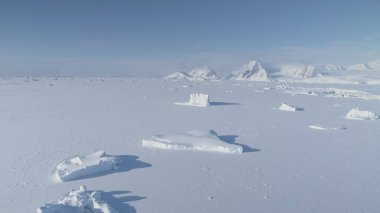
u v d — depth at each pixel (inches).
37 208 548.7
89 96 2576.3
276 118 1589.6
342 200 616.4
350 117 1631.4
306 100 2667.3
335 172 772.0
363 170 788.6
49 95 2603.3
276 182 702.5
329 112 1867.6
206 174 742.5
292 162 844.6
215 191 648.4
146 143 975.0
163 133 1163.9
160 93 3093.0
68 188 653.9
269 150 959.0
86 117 1502.2
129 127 1270.9
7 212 556.1
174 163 816.3
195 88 4308.6
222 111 1824.6
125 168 776.3
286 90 4119.1
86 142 1016.9
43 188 655.1
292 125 1391.5
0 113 1598.2
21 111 1670.8
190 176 727.1
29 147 955.3
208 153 911.7
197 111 1796.3
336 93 3513.8
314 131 1263.5
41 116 1517.0
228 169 780.0
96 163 746.8
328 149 981.8
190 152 917.2
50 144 990.4
